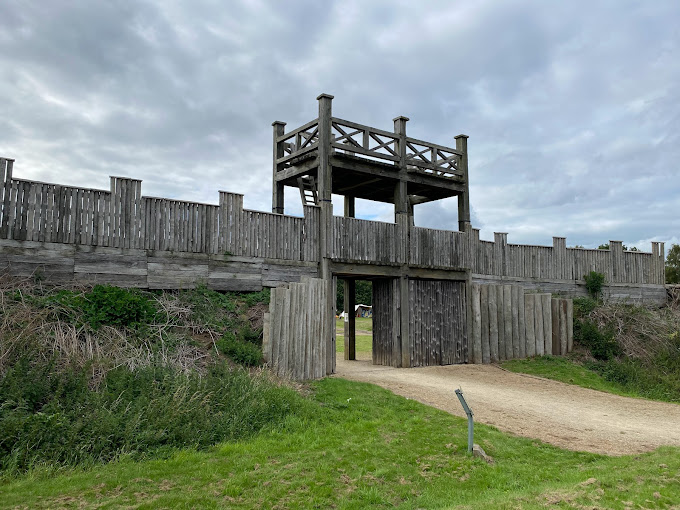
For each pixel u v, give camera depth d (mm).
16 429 7555
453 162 20656
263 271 15570
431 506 6594
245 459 8109
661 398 16594
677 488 6754
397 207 18312
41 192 12422
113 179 13406
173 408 8922
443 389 14086
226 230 15062
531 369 18891
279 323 13312
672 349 20953
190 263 14375
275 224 15938
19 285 11734
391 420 10633
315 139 17219
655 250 27391
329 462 8078
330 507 6578
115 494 6613
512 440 9500
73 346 10383
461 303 19938
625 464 8125
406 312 18109
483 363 19734
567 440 9812
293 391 11430
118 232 13367
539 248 23781
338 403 11516
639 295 26406
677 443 9961
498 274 22266
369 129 17500
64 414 8297
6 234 11930
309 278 14492
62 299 11602
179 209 14359
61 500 6348
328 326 15797
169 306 13266
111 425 8125
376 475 7637
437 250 19219
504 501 6289
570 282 24469
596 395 15438
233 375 11188
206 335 13109
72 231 12742
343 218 16781
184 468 7598
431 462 8211
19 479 6910
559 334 21109
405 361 17953
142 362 10688
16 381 8539
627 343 21016
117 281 13227
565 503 6137
